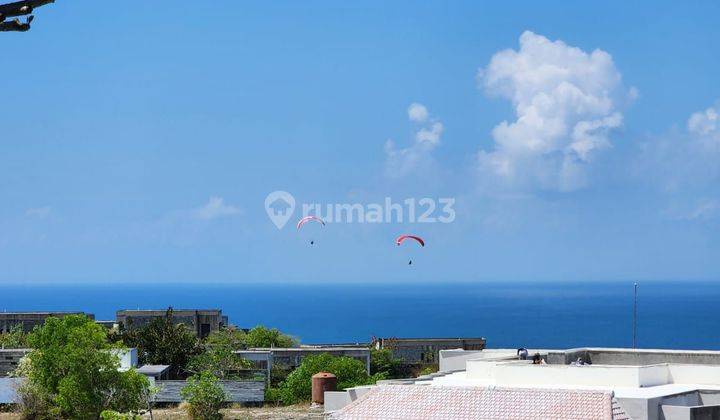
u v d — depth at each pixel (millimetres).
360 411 74125
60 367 124062
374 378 143500
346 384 139750
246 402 140000
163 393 139000
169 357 153625
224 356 152125
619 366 78688
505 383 80938
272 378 153500
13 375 138125
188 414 129000
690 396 75562
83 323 135125
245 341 185375
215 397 128125
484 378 84688
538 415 70438
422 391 75062
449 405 73125
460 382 82812
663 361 89500
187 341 156625
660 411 72438
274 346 184500
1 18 37688
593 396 71250
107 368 118438
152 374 142500
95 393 117500
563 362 89625
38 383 128000
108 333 157250
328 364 143125
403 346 172250
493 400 72875
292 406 138500
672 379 81375
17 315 195500
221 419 128125
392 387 76188
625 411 71688
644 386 78000
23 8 37562
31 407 130000
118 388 118938
